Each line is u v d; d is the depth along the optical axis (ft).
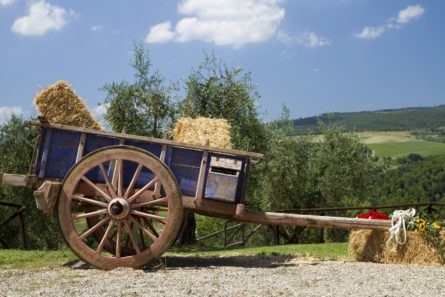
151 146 24.98
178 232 26.27
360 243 28.43
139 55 56.03
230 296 16.94
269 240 74.38
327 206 84.48
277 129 77.97
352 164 85.30
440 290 18.35
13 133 57.31
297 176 80.89
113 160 24.49
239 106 57.06
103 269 23.61
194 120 26.99
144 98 55.06
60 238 55.77
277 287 18.71
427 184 183.93
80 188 24.43
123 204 23.68
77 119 25.13
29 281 20.21
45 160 24.66
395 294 17.40
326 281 20.29
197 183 24.81
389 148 394.52
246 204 73.36
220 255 32.65
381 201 92.02
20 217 35.99
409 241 27.04
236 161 24.93
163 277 21.24
